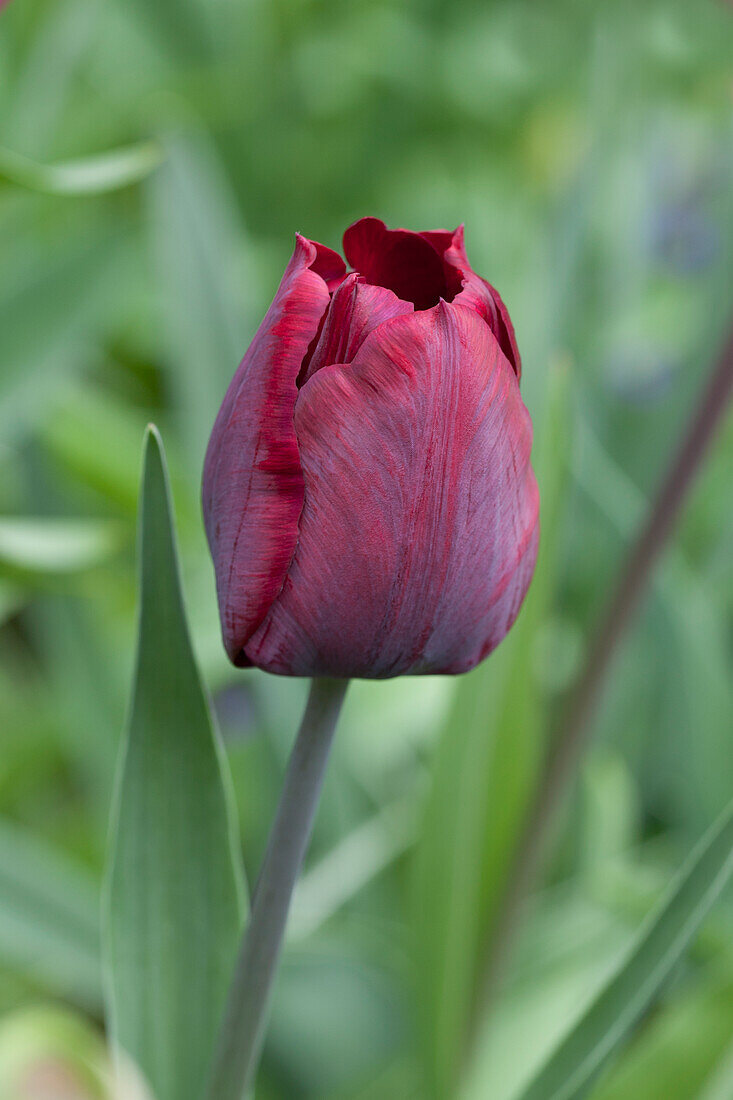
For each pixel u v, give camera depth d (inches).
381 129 66.7
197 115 55.6
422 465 17.8
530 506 18.4
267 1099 30.6
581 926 30.0
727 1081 24.3
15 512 40.8
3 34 43.4
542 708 34.5
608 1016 21.7
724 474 44.4
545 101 68.1
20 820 40.4
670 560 32.6
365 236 18.7
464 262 18.4
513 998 29.7
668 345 48.3
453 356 17.6
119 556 37.5
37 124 44.8
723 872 21.1
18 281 34.3
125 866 21.1
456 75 67.9
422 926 26.2
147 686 20.4
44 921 28.2
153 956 21.4
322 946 29.3
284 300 17.7
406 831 32.2
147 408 54.0
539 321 36.5
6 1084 23.1
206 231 35.9
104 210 40.1
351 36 67.9
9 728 42.2
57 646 35.2
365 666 18.3
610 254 46.8
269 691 31.6
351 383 17.6
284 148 64.3
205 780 20.7
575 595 39.7
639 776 37.4
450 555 18.0
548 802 24.9
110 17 65.1
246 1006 19.4
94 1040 23.8
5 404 34.0
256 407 17.8
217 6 66.6
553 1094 21.9
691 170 51.9
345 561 17.9
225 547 18.1
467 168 64.6
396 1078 29.8
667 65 59.2
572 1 71.0
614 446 44.8
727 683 32.2
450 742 25.8
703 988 25.5
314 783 18.8
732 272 41.3
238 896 21.1
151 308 50.5
